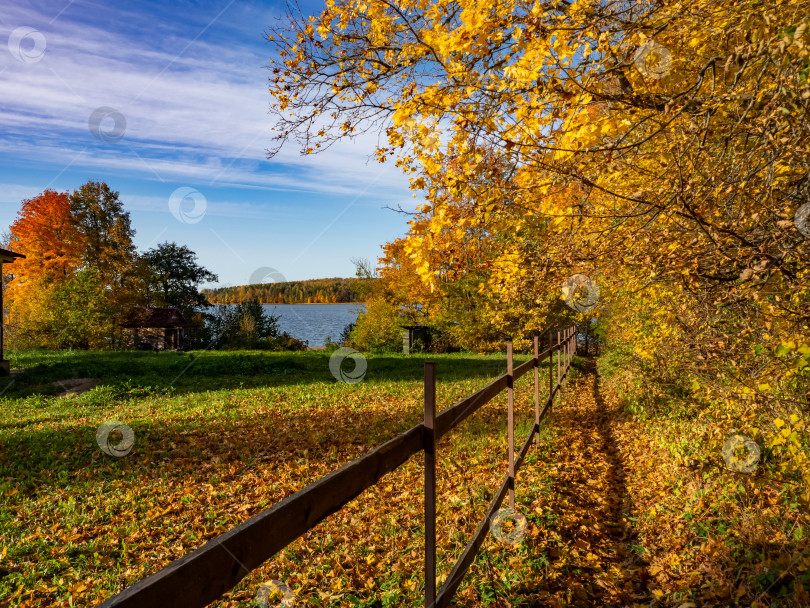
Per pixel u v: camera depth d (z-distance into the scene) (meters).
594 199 3.99
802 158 2.80
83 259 30.75
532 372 15.02
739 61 3.09
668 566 3.37
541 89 3.24
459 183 3.38
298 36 4.43
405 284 22.67
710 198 3.06
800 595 2.48
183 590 0.94
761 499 3.69
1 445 7.59
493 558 3.45
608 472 5.59
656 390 7.39
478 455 5.94
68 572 3.77
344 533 4.15
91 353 20.41
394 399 10.98
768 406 3.39
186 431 8.23
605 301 8.00
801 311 2.83
